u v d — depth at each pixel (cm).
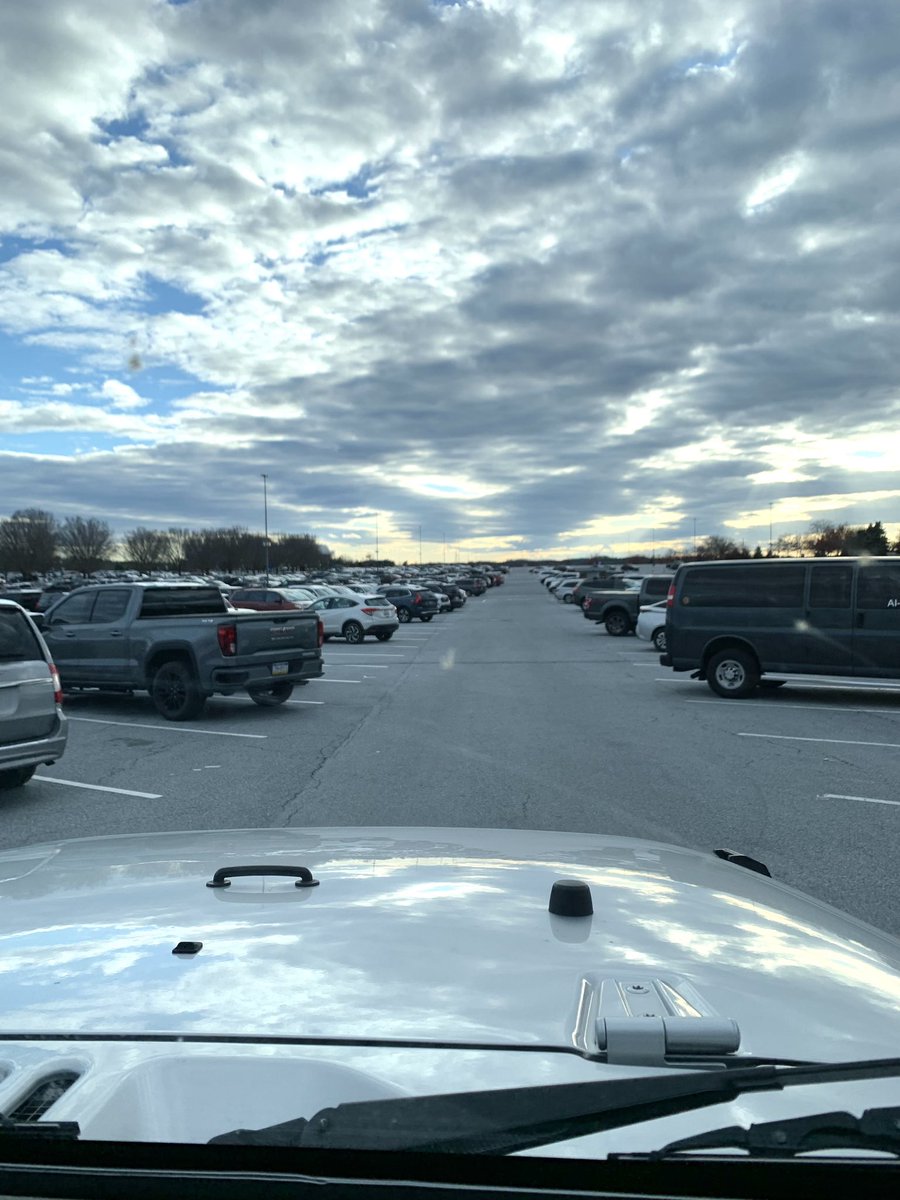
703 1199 127
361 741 1076
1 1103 137
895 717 1256
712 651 1459
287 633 1303
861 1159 129
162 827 696
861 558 1358
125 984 166
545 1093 134
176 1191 130
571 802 760
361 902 206
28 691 783
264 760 964
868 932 224
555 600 6328
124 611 1286
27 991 165
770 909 223
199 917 198
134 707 1379
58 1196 131
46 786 852
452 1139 130
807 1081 138
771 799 773
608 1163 128
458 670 1945
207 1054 144
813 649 1380
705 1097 134
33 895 219
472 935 186
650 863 259
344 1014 154
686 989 163
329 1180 129
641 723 1202
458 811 729
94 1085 140
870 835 659
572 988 163
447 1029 149
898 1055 148
